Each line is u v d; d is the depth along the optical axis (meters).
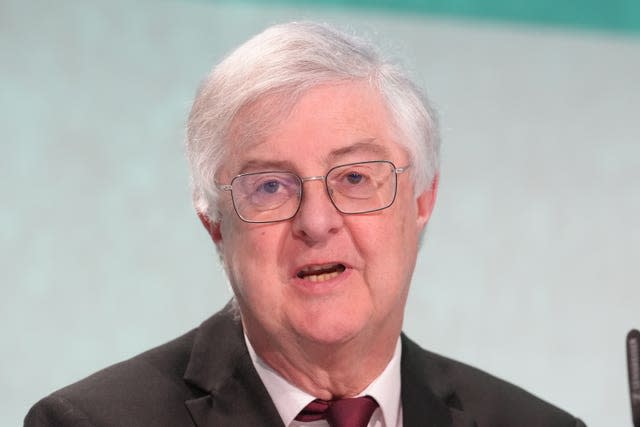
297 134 4.98
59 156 11.38
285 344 5.18
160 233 11.47
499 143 12.87
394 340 5.38
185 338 5.73
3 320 10.73
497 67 13.29
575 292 12.37
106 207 11.38
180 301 11.31
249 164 5.05
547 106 13.24
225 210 5.18
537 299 12.23
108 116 11.66
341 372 5.27
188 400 5.35
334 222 4.98
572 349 12.12
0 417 10.51
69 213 11.23
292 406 5.36
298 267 5.01
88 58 11.80
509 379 11.90
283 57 5.02
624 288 12.51
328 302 5.02
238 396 5.36
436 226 12.24
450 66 13.12
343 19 12.97
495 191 12.61
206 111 5.19
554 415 5.88
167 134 11.82
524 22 13.65
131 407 5.25
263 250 5.05
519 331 12.08
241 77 5.05
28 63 11.55
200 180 5.27
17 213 11.06
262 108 5.01
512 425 5.79
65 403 5.22
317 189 4.99
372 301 5.11
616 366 12.13
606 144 13.21
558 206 12.73
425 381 5.73
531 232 12.52
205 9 12.47
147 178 11.60
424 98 5.42
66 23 11.80
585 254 12.57
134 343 11.07
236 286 5.24
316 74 5.01
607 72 13.67
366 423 5.36
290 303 5.05
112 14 12.03
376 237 5.06
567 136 13.13
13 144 11.26
